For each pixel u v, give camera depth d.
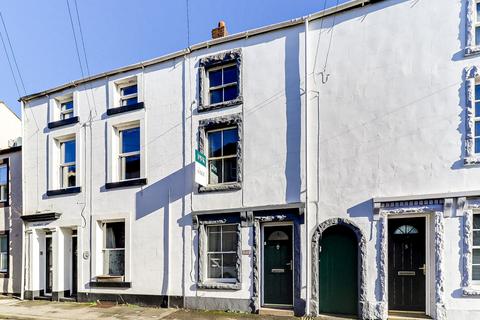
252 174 10.46
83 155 13.10
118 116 12.60
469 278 8.21
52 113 14.05
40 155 14.13
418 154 8.85
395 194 8.95
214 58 11.28
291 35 10.43
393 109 9.18
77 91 13.52
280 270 10.08
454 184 8.48
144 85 12.30
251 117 10.66
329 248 9.57
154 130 11.97
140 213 11.82
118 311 10.70
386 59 9.38
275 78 10.48
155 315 10.06
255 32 10.79
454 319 8.18
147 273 11.48
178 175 11.44
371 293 8.89
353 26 9.79
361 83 9.57
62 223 13.15
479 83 8.72
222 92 11.39
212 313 10.09
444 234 8.44
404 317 8.55
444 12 8.93
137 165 12.40
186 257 11.00
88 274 12.42
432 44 8.97
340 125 9.67
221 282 10.55
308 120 9.97
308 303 9.38
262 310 9.80
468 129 8.47
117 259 12.32
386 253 8.91
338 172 9.55
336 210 9.47
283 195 10.04
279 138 10.27
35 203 13.96
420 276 8.77
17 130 17.77
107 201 12.41
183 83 11.72
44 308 11.58
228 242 10.80
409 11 9.24
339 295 9.34
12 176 15.20
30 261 13.67
